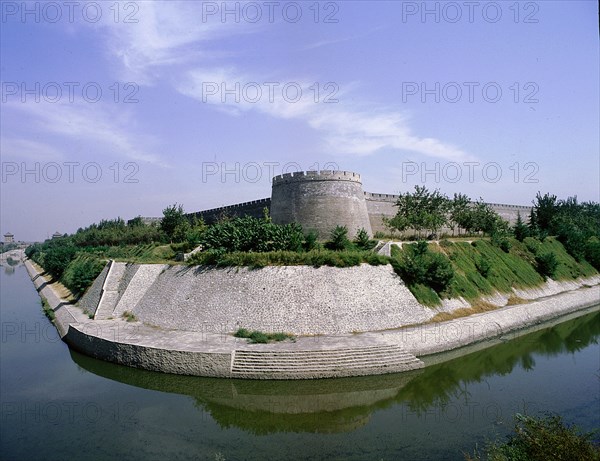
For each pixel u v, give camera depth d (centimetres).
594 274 6303
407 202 5722
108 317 3556
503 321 3750
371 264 3475
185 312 3186
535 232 6362
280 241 3638
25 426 1934
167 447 1733
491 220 6028
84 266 4881
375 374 2509
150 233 7144
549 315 4350
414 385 2456
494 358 2994
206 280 3328
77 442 1778
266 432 1870
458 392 2353
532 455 1294
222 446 1739
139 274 3809
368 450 1692
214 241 3847
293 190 4862
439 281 3644
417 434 1830
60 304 4609
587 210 9294
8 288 7369
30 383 2503
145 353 2584
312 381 2414
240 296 3130
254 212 5778
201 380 2434
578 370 2750
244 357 2506
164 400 2242
